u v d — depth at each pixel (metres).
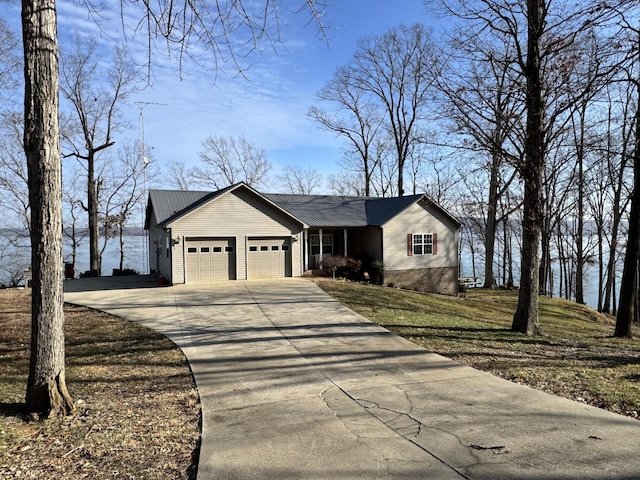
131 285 19.08
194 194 24.77
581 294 28.61
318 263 22.70
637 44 9.66
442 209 24.39
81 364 7.79
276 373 7.11
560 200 28.64
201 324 11.21
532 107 10.41
